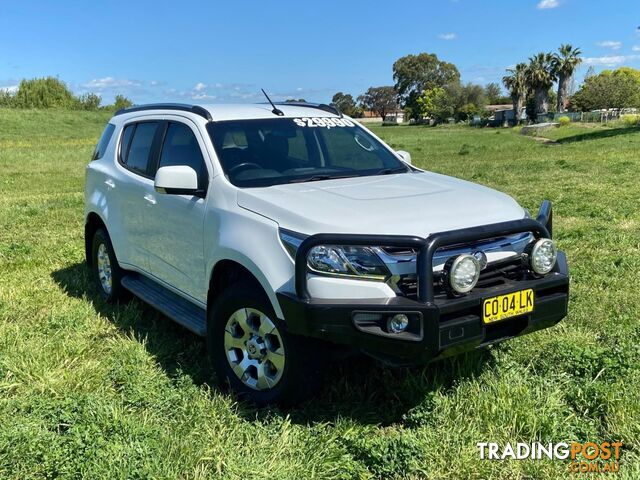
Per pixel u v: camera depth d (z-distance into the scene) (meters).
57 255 7.94
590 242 7.64
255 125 4.81
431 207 3.70
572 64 87.75
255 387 3.89
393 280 3.37
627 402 3.62
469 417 3.58
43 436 3.39
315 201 3.79
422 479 3.12
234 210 4.03
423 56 135.12
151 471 3.10
